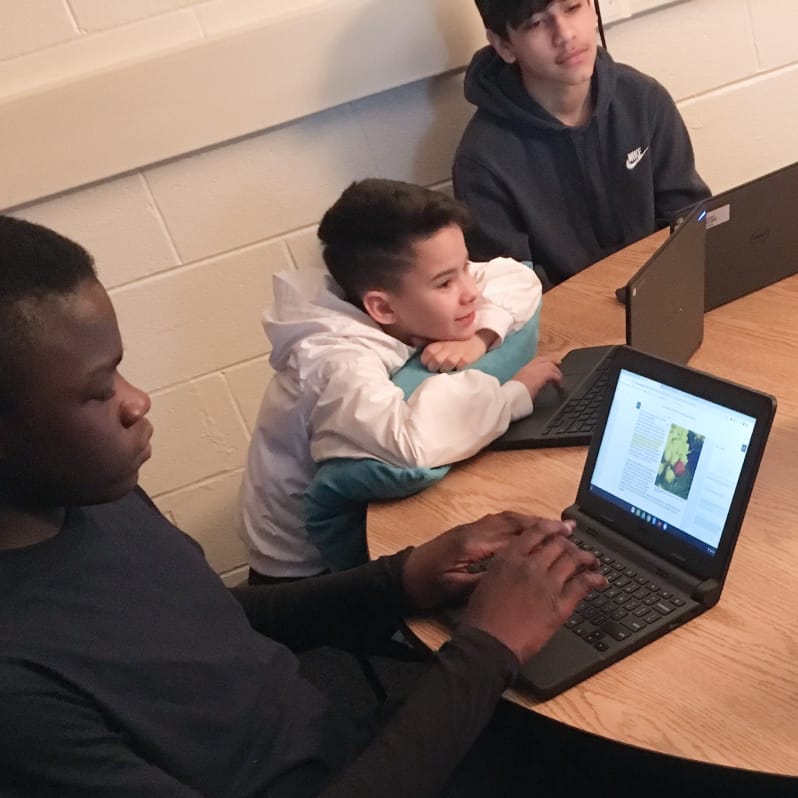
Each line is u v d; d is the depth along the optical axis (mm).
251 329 2086
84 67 1837
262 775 900
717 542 920
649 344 1229
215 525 2205
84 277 790
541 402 1370
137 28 1848
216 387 2100
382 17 1956
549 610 899
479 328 1511
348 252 1554
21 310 738
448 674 864
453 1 2000
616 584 973
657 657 888
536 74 1949
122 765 776
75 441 780
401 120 2070
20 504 817
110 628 829
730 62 2254
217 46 1860
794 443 1133
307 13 1905
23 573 813
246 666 925
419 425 1260
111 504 945
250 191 1993
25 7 1777
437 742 835
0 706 734
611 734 820
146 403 835
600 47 2041
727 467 921
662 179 2119
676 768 785
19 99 1790
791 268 1545
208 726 868
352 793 807
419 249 1496
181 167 1931
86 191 1890
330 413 1355
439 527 1187
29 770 749
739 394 917
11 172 1821
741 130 2330
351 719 1037
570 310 1660
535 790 1034
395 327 1561
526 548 962
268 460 1623
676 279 1299
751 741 775
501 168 2000
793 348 1340
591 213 2102
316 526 1401
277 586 1189
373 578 1087
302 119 1984
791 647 856
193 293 2020
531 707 877
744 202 1429
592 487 1076
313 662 2027
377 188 1593
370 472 1262
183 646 875
